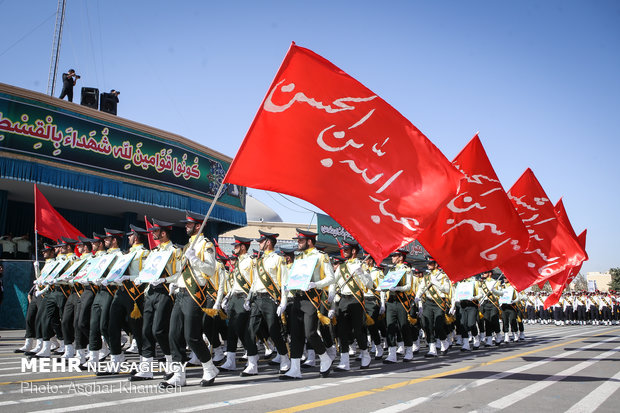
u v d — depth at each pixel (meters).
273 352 9.85
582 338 15.77
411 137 6.80
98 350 7.23
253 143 6.53
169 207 20.78
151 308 6.45
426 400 5.20
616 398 5.41
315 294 7.02
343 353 7.92
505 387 6.06
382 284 9.55
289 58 6.59
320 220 26.75
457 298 11.55
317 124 6.73
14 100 16.72
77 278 7.87
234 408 4.68
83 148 18.25
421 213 6.66
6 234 21.16
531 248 11.62
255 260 7.90
